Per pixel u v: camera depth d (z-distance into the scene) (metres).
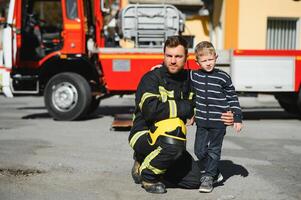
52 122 11.10
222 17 18.86
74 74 11.32
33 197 5.01
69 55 11.39
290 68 11.52
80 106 11.25
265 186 5.51
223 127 5.19
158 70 5.07
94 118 12.04
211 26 19.67
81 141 8.41
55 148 7.73
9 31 11.31
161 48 11.39
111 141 8.42
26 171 6.15
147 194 5.14
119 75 11.43
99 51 11.42
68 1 11.48
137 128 5.32
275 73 11.51
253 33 18.55
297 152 7.57
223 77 5.19
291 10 18.75
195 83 5.20
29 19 11.62
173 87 5.06
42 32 11.80
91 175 5.97
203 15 19.53
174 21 11.76
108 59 11.42
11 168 6.30
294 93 12.02
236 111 5.18
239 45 18.47
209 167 5.24
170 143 4.93
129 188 5.37
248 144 8.28
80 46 11.45
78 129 9.91
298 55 11.52
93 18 12.03
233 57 11.40
